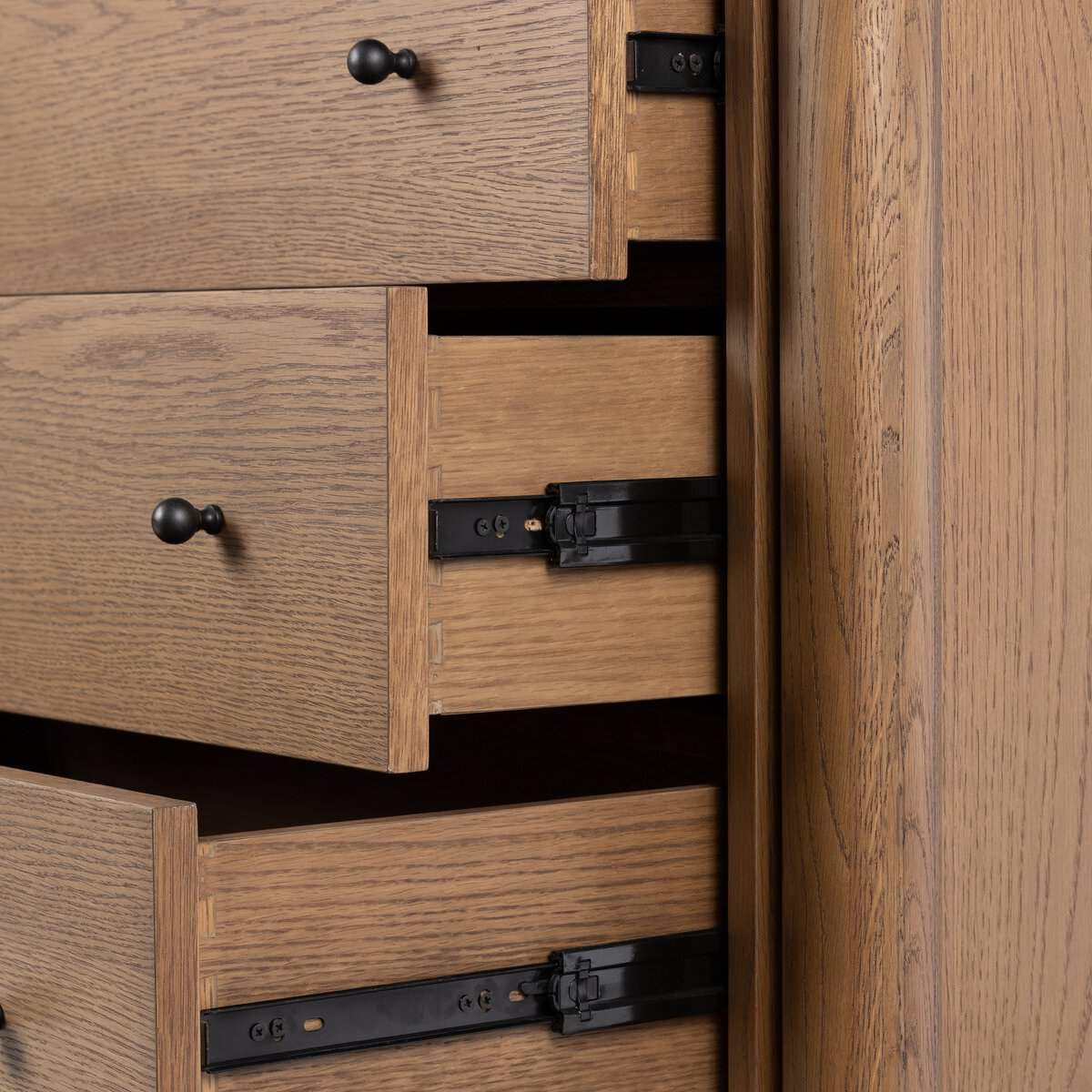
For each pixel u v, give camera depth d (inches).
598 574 39.4
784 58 39.7
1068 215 41.3
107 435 43.3
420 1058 38.1
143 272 44.8
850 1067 39.4
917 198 39.1
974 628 40.2
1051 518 41.3
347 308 37.1
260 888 36.6
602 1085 40.2
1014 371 40.6
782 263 40.1
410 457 36.6
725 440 40.8
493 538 37.9
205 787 56.4
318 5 40.1
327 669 37.9
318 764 56.2
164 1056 35.4
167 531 39.1
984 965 40.6
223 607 40.4
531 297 50.8
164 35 43.8
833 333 39.0
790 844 40.5
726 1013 41.6
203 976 36.1
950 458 39.7
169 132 43.8
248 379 39.5
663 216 39.6
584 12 35.4
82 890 37.5
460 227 37.8
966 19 39.6
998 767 40.6
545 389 38.6
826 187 39.0
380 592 36.5
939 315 39.5
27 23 47.8
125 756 58.9
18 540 46.1
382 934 37.7
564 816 39.6
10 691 46.6
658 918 40.8
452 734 54.5
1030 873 41.3
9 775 40.4
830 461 39.2
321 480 37.8
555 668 38.9
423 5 38.1
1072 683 41.9
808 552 39.8
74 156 46.6
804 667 39.9
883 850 39.2
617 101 35.8
